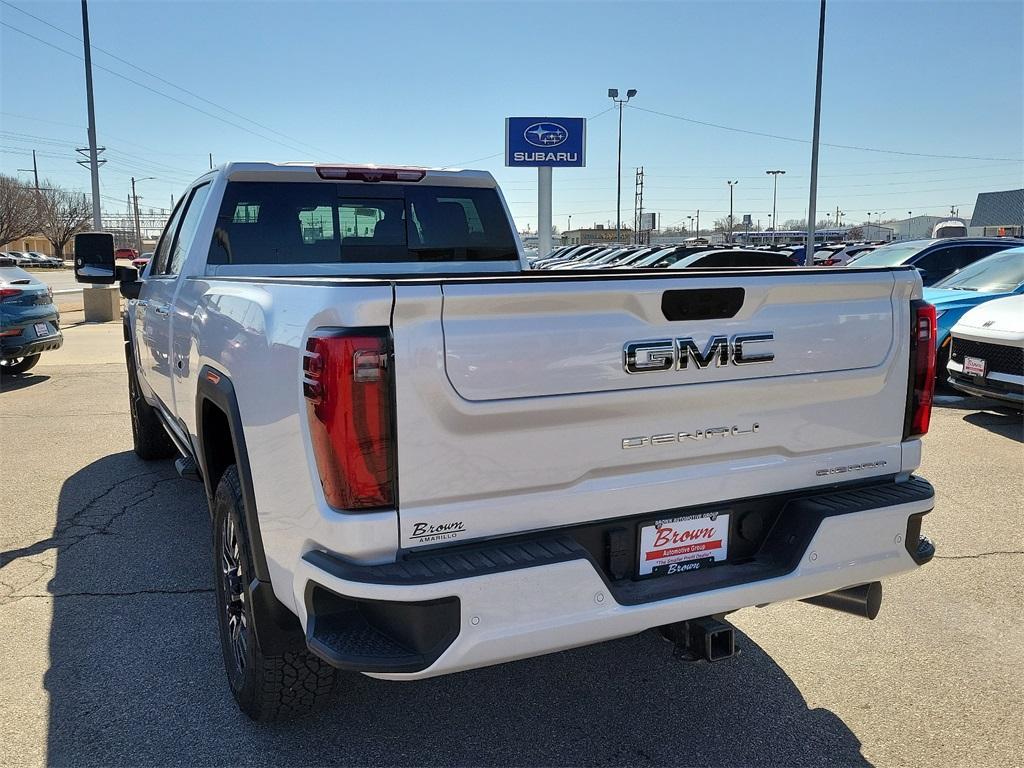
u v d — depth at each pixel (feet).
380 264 15.43
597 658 11.46
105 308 65.10
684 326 8.02
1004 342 23.39
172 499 18.51
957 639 11.93
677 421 8.17
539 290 7.28
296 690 9.20
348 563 7.13
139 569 14.52
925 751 9.26
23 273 36.58
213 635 12.05
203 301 11.09
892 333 9.25
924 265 39.73
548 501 7.73
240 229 14.35
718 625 8.25
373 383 6.91
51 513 17.60
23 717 9.90
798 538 8.74
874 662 11.27
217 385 9.44
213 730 9.68
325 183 14.90
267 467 8.09
